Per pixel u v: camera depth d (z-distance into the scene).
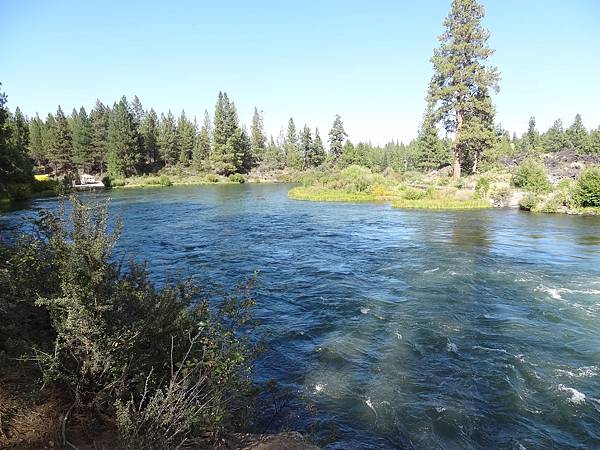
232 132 93.88
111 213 35.16
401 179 61.25
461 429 6.83
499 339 10.20
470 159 62.31
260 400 7.46
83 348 4.83
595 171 34.09
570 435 6.72
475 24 48.94
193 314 6.09
